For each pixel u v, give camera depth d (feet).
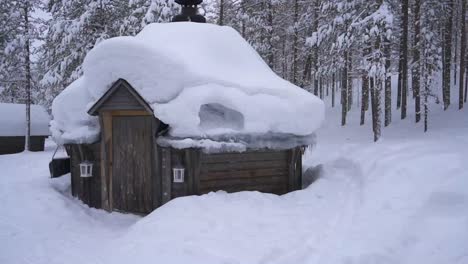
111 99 28.55
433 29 77.25
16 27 74.54
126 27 57.72
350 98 92.43
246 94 29.19
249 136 28.12
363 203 22.99
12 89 84.02
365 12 57.88
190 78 27.61
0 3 75.05
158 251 19.38
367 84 73.87
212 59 31.50
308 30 79.97
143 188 28.63
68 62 58.13
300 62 84.17
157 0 55.93
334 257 17.24
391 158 28.12
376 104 55.11
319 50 75.41
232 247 19.19
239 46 35.12
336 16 62.59
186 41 32.19
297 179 31.50
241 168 29.25
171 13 56.24
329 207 24.45
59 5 60.95
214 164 28.22
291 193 27.86
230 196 26.07
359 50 62.49
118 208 29.63
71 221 27.40
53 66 60.34
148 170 28.40
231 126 28.48
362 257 16.83
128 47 27.63
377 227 19.49
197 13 39.01
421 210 19.88
